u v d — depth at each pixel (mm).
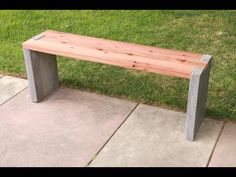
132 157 1830
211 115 2098
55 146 1916
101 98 2281
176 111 2146
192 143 1904
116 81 2445
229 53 2740
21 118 2135
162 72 1841
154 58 1926
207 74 1924
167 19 3375
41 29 3213
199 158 1810
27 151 1887
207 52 2764
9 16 3486
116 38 3006
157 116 2111
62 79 2479
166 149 1872
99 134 1989
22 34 3131
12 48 2912
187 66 1843
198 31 3117
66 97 2309
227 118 2072
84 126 2055
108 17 3434
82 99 2281
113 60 1925
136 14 3496
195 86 1790
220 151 1852
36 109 2207
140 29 3168
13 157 1849
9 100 2297
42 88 2270
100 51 2016
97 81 2451
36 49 2100
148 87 2371
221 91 2297
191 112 1854
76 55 2002
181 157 1820
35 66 2178
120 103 2229
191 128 1887
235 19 3352
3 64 2691
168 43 2908
